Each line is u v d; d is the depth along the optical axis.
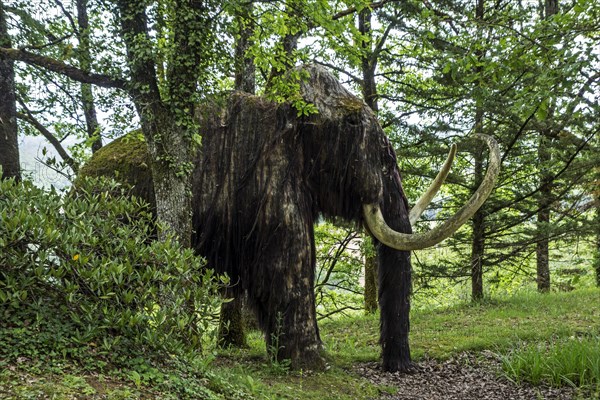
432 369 7.68
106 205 5.46
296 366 6.80
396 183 7.62
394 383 6.89
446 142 13.67
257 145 7.25
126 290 4.72
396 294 7.29
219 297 5.04
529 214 13.91
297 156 7.22
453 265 14.85
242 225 7.14
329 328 11.64
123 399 3.93
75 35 6.59
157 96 6.50
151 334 4.65
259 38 6.80
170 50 6.33
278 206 7.00
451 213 14.88
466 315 11.62
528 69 7.10
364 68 15.16
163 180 6.54
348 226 7.65
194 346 4.92
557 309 11.51
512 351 7.68
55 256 4.71
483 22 6.30
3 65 9.01
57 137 14.18
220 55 6.66
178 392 4.49
